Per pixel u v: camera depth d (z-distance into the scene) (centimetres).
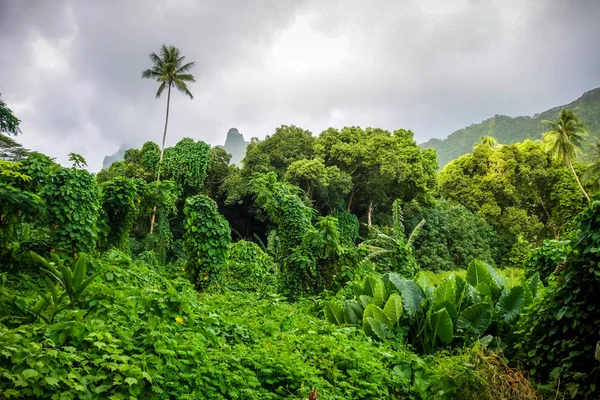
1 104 1504
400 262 1363
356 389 423
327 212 3362
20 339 310
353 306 710
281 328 573
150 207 1173
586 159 3891
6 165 664
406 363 509
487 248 3462
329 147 3328
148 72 3114
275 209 1234
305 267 1110
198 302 560
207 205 1080
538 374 489
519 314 604
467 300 654
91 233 825
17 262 746
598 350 403
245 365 408
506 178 3978
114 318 401
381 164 3120
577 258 459
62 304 417
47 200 787
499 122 18038
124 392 307
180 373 344
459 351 523
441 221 3288
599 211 443
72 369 293
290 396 381
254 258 1525
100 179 3061
